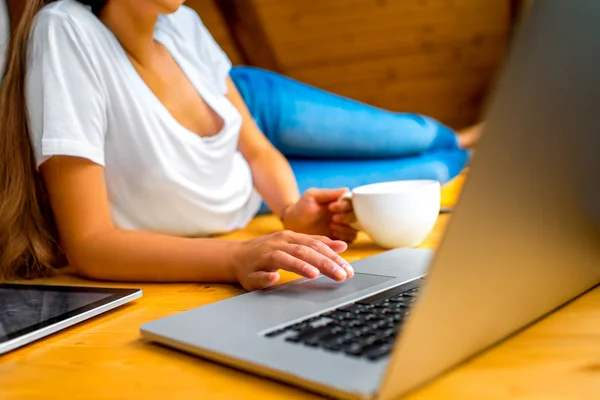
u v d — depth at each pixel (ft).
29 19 3.81
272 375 1.72
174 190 4.06
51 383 1.89
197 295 2.86
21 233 3.71
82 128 3.56
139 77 3.94
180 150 4.08
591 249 2.17
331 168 6.28
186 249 3.16
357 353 1.73
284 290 2.54
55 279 3.57
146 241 3.28
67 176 3.48
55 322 2.38
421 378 1.57
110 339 2.27
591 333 1.94
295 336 1.92
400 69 13.33
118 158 3.91
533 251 1.80
